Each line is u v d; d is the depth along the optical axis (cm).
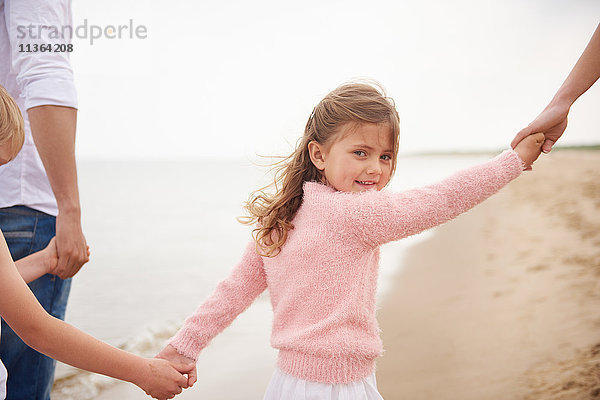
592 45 159
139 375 149
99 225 1518
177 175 3519
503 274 566
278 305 156
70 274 183
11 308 127
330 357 141
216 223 1552
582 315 381
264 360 404
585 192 1199
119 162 3622
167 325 580
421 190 144
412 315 451
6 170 183
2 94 145
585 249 620
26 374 189
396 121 155
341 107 153
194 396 332
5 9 178
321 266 145
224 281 171
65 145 174
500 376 301
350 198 145
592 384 271
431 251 807
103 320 602
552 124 154
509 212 1092
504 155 150
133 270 913
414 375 319
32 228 188
